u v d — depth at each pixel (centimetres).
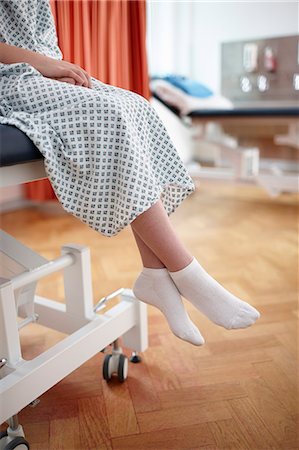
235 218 246
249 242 203
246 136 371
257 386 100
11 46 86
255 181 279
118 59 238
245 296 147
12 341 84
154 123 83
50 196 259
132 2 242
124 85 244
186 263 82
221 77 368
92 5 218
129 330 111
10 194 266
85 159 74
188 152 401
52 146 74
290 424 88
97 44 225
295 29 325
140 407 94
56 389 101
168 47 364
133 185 72
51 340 123
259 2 337
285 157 354
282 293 149
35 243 204
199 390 99
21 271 98
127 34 241
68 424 90
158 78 280
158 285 86
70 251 103
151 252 86
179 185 82
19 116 74
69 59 205
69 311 109
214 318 83
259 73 346
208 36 369
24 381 79
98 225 78
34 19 95
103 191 75
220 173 291
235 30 354
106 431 87
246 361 110
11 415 77
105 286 156
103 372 103
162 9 350
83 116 73
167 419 90
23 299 96
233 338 121
